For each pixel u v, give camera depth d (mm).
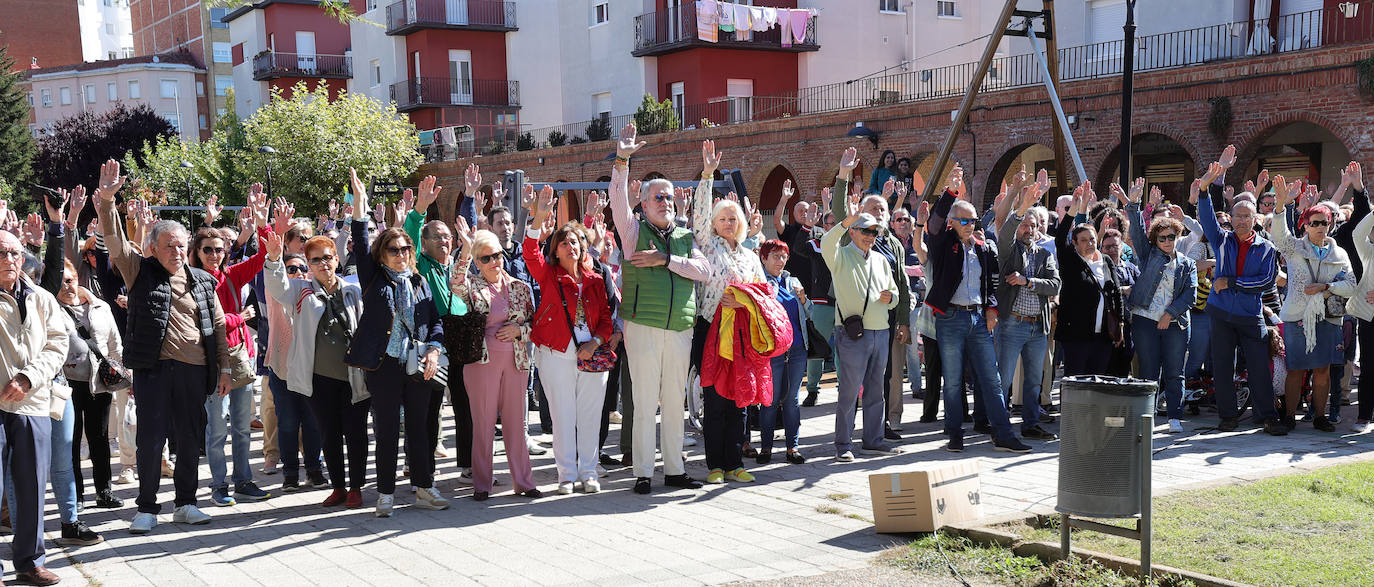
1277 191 8578
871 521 6188
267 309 8172
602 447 8344
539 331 7027
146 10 82438
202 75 74062
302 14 54750
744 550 5641
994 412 8297
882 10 36438
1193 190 10055
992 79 26547
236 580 5242
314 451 7516
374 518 6508
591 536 5984
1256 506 5980
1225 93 17281
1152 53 22672
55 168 54875
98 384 6723
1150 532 4863
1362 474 6691
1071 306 8859
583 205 29828
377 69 49531
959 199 8500
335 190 37562
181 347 6250
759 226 9227
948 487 5879
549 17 46594
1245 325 8617
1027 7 25438
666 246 6973
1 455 5133
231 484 7562
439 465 8273
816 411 10359
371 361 6379
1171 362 8766
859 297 7812
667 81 36656
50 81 75875
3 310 5113
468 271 7078
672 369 7105
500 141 39094
